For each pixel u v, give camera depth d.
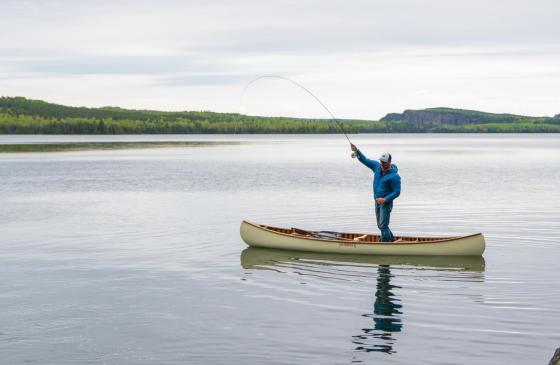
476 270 16.25
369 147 132.38
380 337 11.28
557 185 40.75
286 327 11.91
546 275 15.62
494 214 26.58
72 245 20.36
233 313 12.83
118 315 12.81
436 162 70.50
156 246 20.03
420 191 36.81
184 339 11.38
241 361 10.34
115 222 25.22
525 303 13.23
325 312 12.82
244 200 32.91
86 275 16.19
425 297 13.81
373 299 13.70
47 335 11.67
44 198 34.62
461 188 38.72
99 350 10.92
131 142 162.12
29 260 18.06
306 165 65.88
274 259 17.91
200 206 30.47
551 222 24.20
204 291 14.55
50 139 194.00
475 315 12.45
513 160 74.25
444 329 11.65
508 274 15.79
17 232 22.97
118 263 17.56
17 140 178.75
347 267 16.84
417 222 24.56
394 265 17.02
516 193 35.50
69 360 10.50
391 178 18.44
